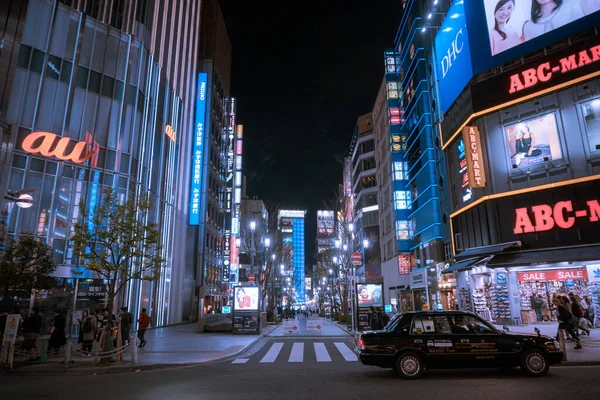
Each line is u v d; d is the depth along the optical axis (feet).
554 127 73.00
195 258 145.28
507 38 81.46
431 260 116.57
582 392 26.45
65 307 73.41
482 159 82.53
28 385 33.06
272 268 157.89
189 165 138.72
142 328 60.03
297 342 66.54
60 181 75.82
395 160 147.64
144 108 96.68
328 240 265.34
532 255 69.62
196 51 152.87
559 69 73.26
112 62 88.17
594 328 64.69
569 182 69.62
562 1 74.95
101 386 32.01
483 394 26.45
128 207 50.85
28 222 70.74
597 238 65.46
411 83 137.59
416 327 34.53
